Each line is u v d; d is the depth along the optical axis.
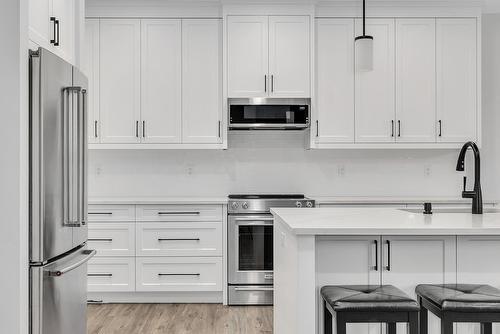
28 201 2.33
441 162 5.07
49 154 2.41
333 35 4.69
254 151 5.04
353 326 2.49
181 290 4.42
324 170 5.06
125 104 4.64
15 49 2.24
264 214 4.41
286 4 4.61
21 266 2.26
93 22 4.61
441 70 4.71
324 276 2.44
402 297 2.10
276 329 3.14
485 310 2.04
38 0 2.51
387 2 4.66
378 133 4.72
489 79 5.06
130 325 3.78
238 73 4.61
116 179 5.00
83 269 2.96
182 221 4.41
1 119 2.25
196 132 4.66
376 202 4.48
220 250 4.41
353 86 4.70
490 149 5.07
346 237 2.44
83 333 2.95
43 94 2.35
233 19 4.61
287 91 4.63
